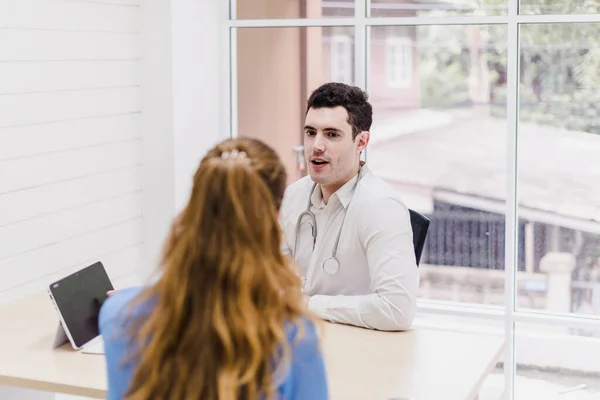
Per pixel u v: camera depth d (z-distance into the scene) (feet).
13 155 11.80
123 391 5.51
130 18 14.25
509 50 14.14
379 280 9.55
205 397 5.09
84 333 8.94
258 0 15.57
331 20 15.14
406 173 15.14
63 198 12.85
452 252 15.02
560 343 14.52
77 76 13.01
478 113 14.55
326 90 10.09
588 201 14.08
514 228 14.51
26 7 11.87
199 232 5.28
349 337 9.23
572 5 13.76
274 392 5.17
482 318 14.85
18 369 8.31
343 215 10.17
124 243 14.38
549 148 14.20
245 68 15.80
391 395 7.70
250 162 5.46
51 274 12.66
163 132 14.57
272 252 5.39
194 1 14.85
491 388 14.93
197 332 5.14
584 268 14.30
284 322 5.24
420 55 14.78
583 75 13.87
